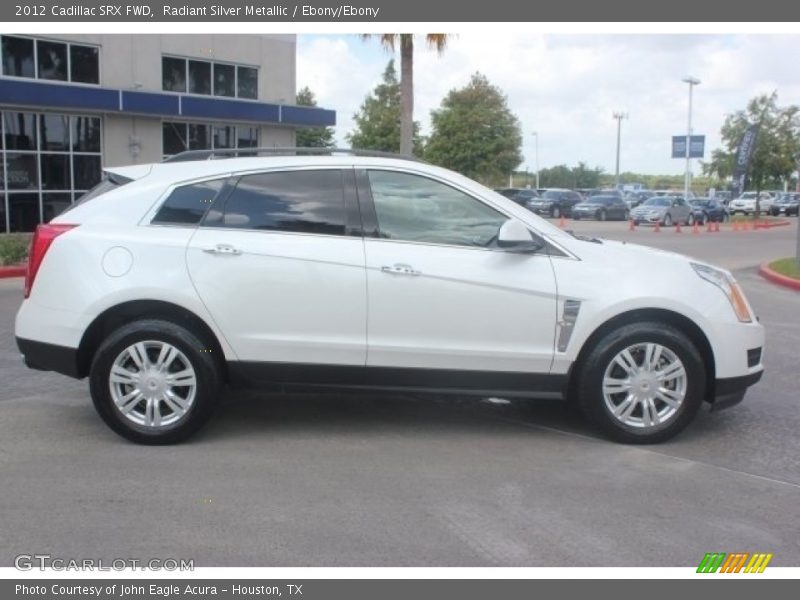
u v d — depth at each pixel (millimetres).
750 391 7035
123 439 5453
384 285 5254
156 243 5242
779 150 45469
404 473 4938
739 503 4562
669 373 5426
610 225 39906
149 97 23172
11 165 21719
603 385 5398
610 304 5293
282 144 28094
